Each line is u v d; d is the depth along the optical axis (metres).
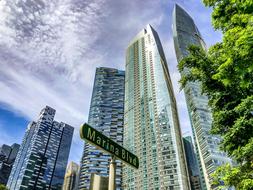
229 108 10.16
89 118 141.62
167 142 101.75
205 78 11.16
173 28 169.25
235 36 6.46
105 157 114.06
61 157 196.88
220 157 85.62
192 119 109.56
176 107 122.12
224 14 9.14
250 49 5.91
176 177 87.69
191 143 161.50
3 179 195.00
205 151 90.25
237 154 8.91
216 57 10.61
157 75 135.88
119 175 106.38
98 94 155.12
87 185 100.62
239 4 6.77
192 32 164.25
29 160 167.00
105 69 175.00
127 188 99.56
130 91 145.75
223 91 10.38
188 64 11.91
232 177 8.56
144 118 120.69
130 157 6.38
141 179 96.94
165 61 150.50
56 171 183.62
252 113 8.59
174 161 93.50
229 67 7.13
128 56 171.25
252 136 8.67
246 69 6.39
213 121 10.87
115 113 141.75
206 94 12.16
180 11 183.38
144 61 151.88
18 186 150.00
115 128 132.75
